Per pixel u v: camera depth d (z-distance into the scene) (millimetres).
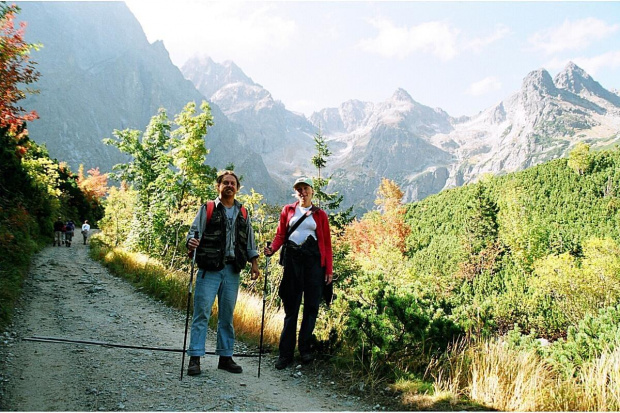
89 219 56812
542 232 71562
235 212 4605
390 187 68188
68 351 4898
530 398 3623
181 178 17406
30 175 24656
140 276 11125
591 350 4500
